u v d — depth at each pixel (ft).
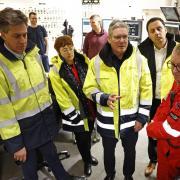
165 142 4.41
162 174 4.73
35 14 14.62
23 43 4.35
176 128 3.97
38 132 5.18
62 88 6.61
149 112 5.99
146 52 6.33
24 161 5.17
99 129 5.99
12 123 4.60
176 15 10.96
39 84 5.05
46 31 15.65
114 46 5.11
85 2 17.34
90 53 12.69
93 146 9.16
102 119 5.75
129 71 5.30
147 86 5.62
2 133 4.56
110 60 5.29
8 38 4.25
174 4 13.32
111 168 6.47
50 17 16.79
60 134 10.28
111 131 5.71
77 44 18.33
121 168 7.83
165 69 5.99
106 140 5.99
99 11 17.38
